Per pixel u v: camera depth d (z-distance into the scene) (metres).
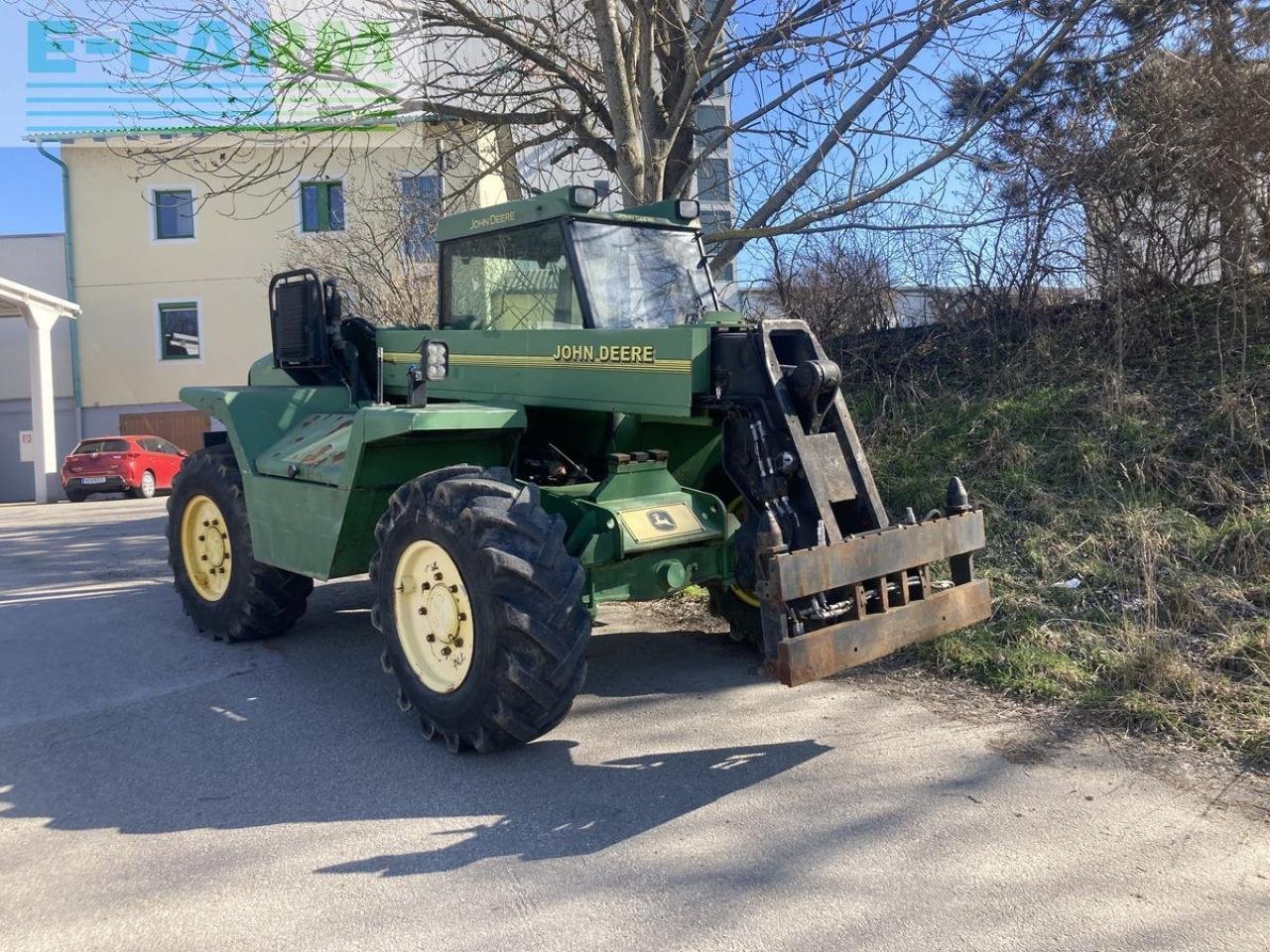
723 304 6.11
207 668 5.38
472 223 5.20
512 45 8.37
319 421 5.50
